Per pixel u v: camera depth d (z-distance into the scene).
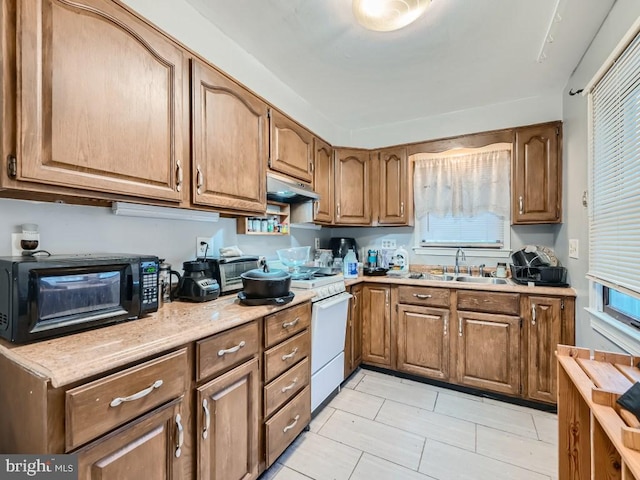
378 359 2.70
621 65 1.36
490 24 1.62
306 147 2.46
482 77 2.19
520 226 2.78
